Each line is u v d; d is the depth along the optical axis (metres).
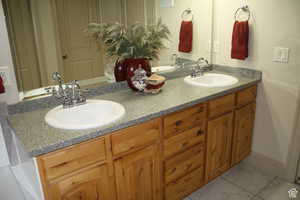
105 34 1.74
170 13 2.05
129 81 1.81
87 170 1.25
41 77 1.54
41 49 1.51
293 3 1.79
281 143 2.12
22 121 1.37
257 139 2.30
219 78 2.23
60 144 1.11
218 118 1.88
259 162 2.33
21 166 1.50
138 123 1.37
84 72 1.71
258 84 2.15
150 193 1.60
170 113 1.53
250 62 2.15
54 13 1.52
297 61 1.86
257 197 1.97
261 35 2.02
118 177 1.38
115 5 1.75
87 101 1.61
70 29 1.60
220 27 2.28
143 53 1.81
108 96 1.76
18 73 1.46
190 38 2.23
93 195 1.30
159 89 1.82
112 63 1.81
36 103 1.54
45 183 1.13
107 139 1.27
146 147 1.47
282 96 2.02
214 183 2.15
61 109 1.49
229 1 2.15
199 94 1.75
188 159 1.77
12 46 1.41
